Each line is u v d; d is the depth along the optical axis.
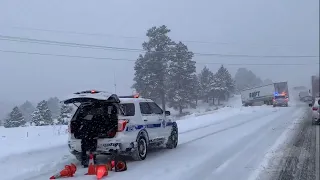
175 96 61.25
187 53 63.22
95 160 10.27
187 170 8.82
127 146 9.73
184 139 15.19
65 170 8.55
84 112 10.02
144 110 11.02
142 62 57.12
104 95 9.55
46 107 38.94
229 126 20.58
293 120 23.31
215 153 11.30
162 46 57.50
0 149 10.51
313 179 7.86
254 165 9.30
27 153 10.46
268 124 20.92
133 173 8.64
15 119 39.34
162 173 8.57
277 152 11.16
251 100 65.12
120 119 9.72
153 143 11.33
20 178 8.38
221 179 7.89
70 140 9.92
